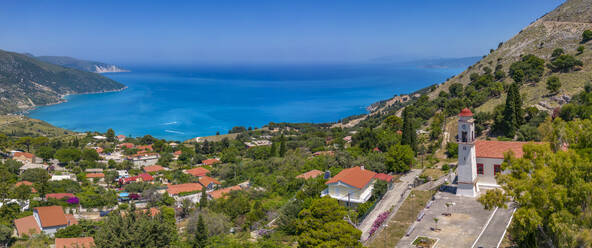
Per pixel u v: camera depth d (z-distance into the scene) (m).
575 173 41.81
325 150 167.25
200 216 70.56
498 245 51.00
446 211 64.25
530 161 47.91
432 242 53.62
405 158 96.25
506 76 179.50
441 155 114.50
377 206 73.00
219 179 143.00
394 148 99.25
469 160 70.00
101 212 103.56
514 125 114.44
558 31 198.38
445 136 131.75
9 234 79.31
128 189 128.75
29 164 164.38
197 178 144.00
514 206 49.09
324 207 55.78
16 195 103.00
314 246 51.09
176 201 113.50
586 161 45.06
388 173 98.31
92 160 177.25
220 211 88.81
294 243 65.50
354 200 76.19
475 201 67.62
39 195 113.94
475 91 172.00
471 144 69.50
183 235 78.44
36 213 92.56
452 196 70.94
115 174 148.75
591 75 138.25
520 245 46.25
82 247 64.25
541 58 181.62
